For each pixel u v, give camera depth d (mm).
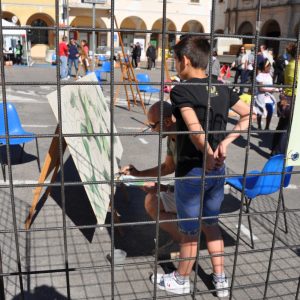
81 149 3232
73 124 3256
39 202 4375
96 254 3361
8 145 1681
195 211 2625
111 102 1709
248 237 3799
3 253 3309
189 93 2383
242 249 3568
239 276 3137
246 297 2869
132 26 35812
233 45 21953
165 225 3166
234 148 7324
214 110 2457
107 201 3490
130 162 6180
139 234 3730
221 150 2375
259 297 2879
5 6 30969
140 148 6969
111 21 1614
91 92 3986
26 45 25359
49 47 33500
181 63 2537
